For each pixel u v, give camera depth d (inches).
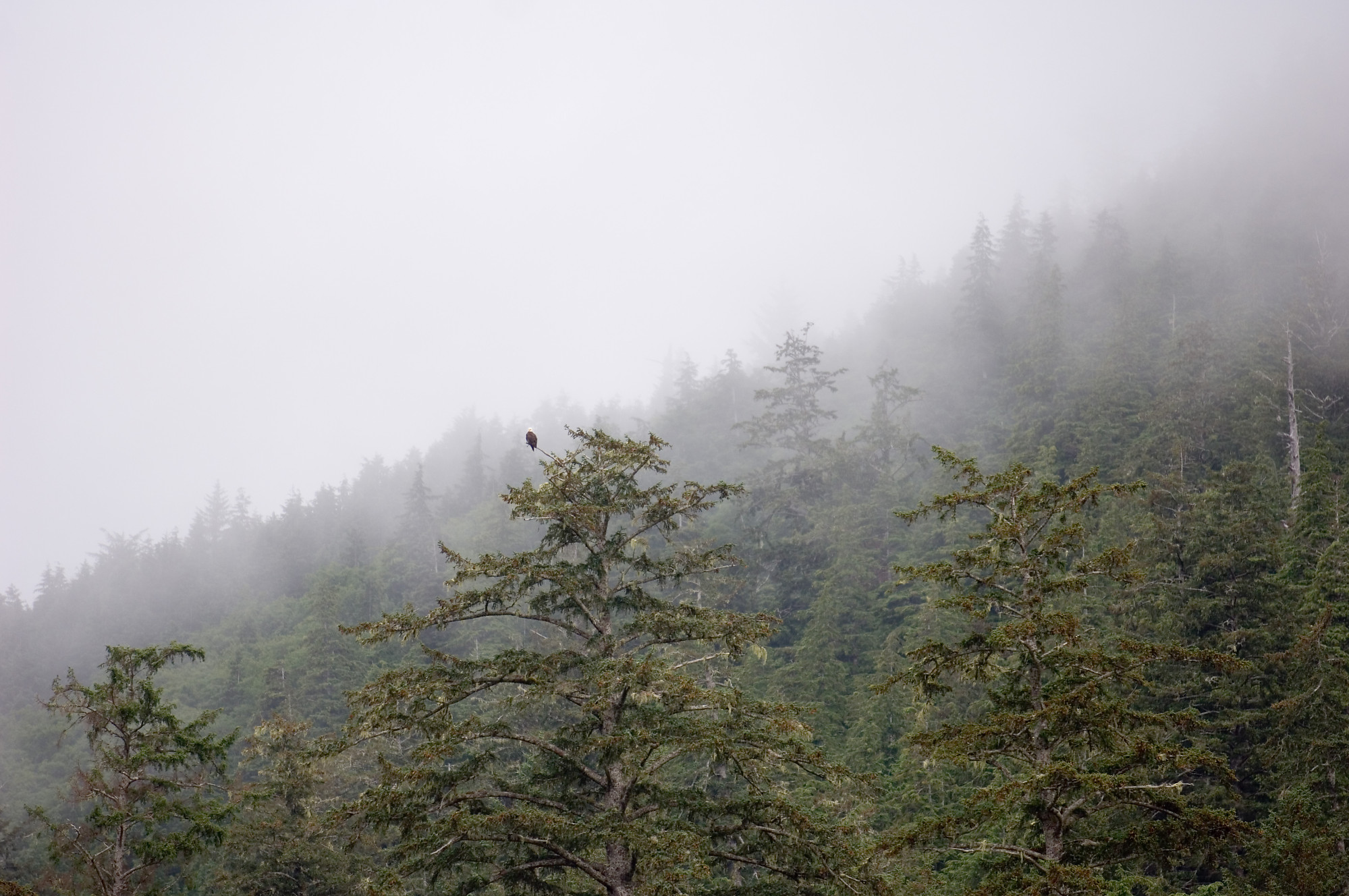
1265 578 900.0
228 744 658.8
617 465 576.4
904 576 546.6
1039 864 463.8
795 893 498.0
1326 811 667.4
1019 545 523.8
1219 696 792.3
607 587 581.6
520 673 543.8
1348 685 716.0
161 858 605.0
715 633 531.8
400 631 531.8
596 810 536.7
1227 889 582.2
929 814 919.0
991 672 510.0
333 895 829.2
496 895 570.9
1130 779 463.8
